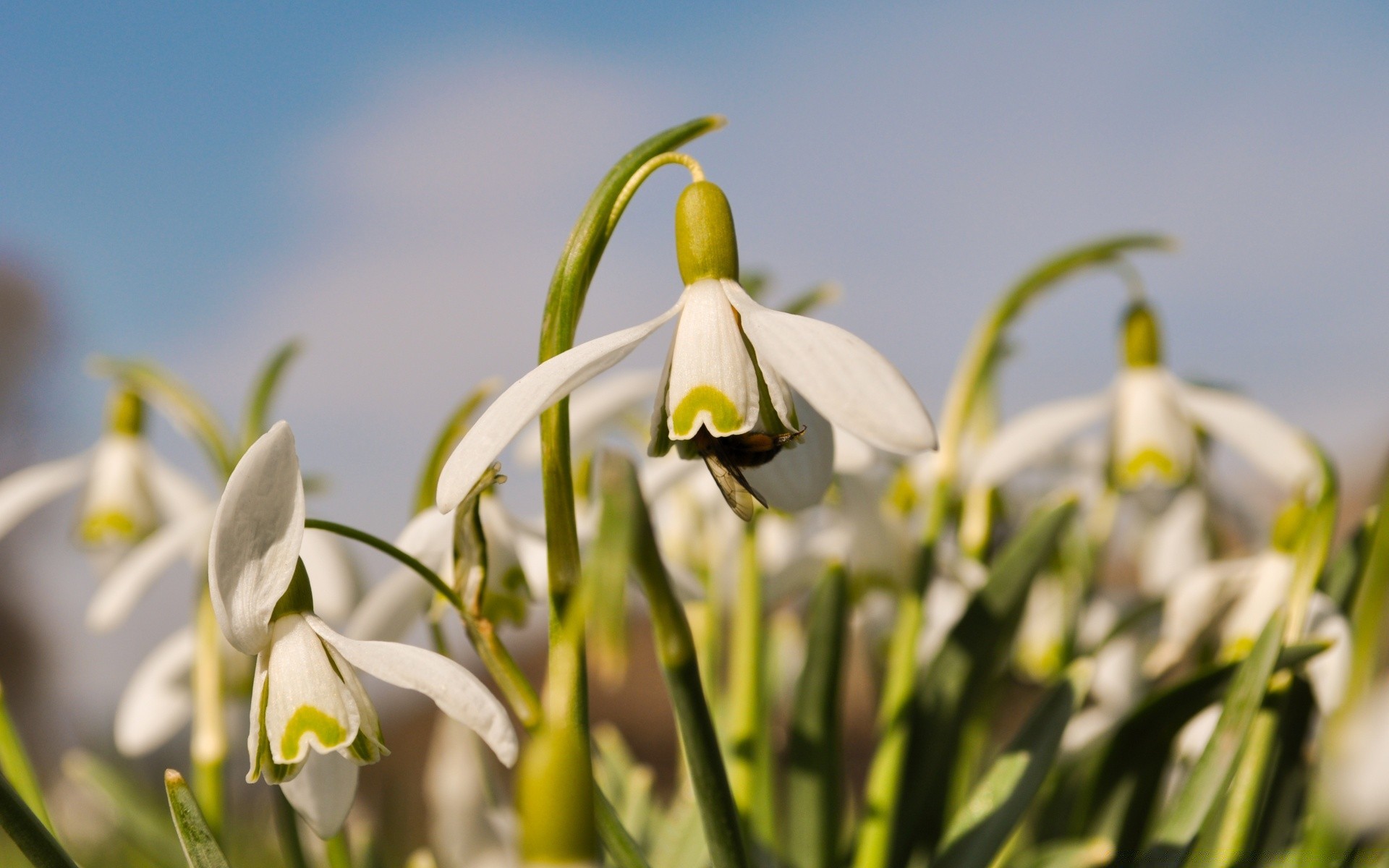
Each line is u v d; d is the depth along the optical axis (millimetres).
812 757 386
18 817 311
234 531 305
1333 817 309
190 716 418
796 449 338
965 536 433
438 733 429
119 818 415
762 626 406
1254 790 345
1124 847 362
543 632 1129
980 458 412
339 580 385
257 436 399
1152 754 361
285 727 307
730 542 450
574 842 283
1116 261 400
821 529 472
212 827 387
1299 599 346
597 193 314
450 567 346
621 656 298
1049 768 363
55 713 946
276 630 310
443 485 303
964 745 428
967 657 385
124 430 472
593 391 386
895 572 405
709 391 312
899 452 303
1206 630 379
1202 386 433
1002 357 481
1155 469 401
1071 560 464
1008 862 401
